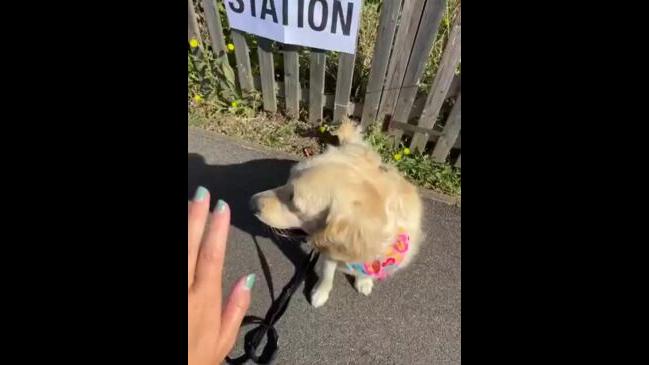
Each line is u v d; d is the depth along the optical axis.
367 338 1.10
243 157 1.40
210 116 1.48
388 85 1.22
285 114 1.48
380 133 1.35
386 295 1.16
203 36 1.40
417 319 1.13
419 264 1.20
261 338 1.05
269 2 1.10
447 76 1.13
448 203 1.30
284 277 1.17
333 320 1.12
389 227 0.79
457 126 1.22
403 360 1.08
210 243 0.50
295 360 1.07
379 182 0.81
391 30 1.07
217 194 1.31
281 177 1.36
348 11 1.05
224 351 0.52
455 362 1.08
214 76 1.43
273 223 0.92
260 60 1.30
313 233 0.90
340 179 0.78
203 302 0.49
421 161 1.34
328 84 1.42
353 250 0.78
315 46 1.16
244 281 0.55
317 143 1.43
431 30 1.04
